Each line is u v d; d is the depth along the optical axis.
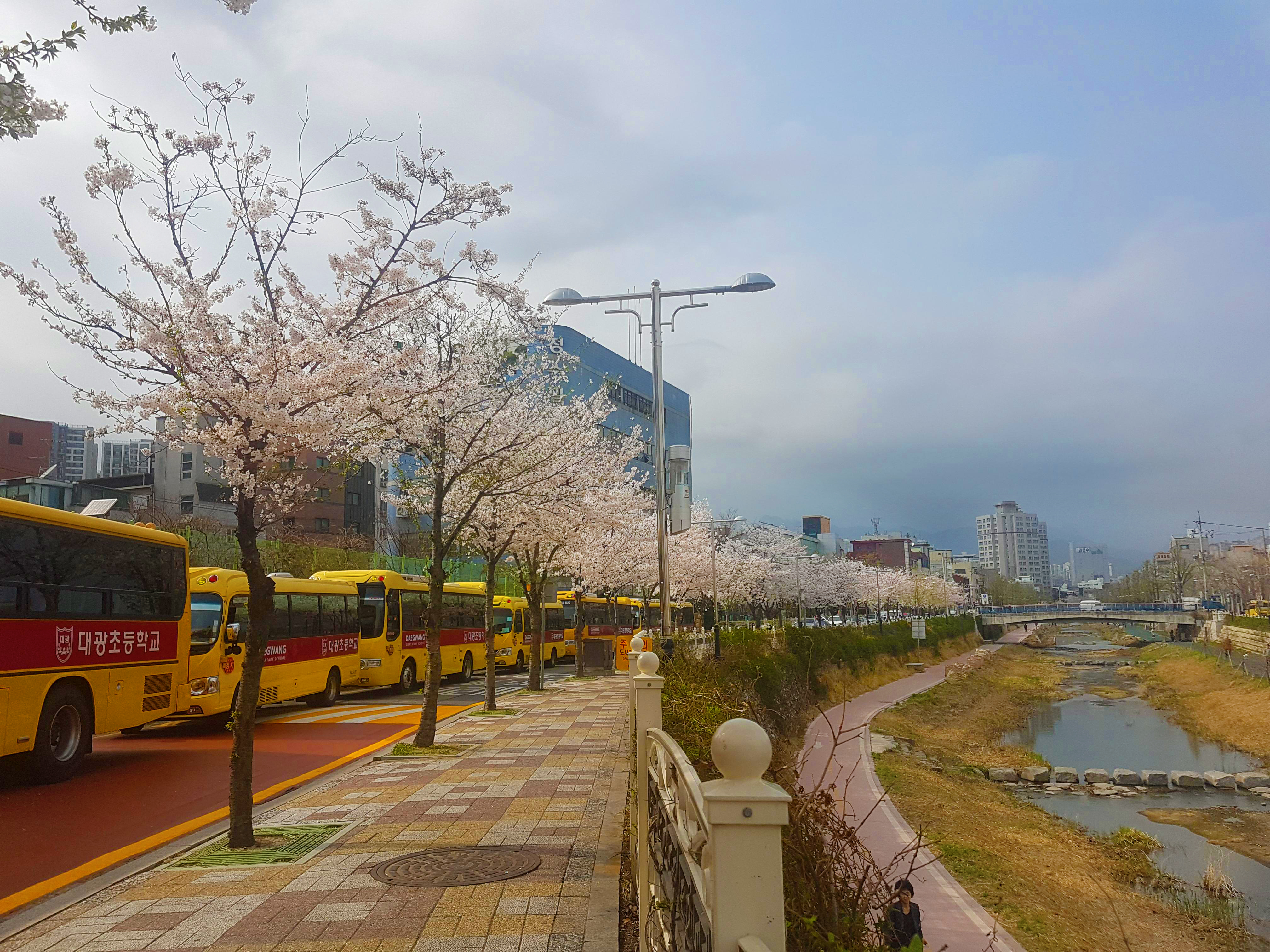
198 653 15.80
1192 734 37.91
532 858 7.04
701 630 40.34
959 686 51.62
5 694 10.21
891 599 103.06
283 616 18.91
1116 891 16.62
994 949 12.62
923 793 22.05
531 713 18.50
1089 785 27.02
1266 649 48.72
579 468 19.31
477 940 5.16
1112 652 91.25
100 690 11.98
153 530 13.47
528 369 17.33
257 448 7.91
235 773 7.57
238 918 5.61
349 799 9.55
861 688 44.59
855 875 3.87
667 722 8.12
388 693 25.12
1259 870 18.64
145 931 5.38
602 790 9.94
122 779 11.62
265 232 8.50
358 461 9.73
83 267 7.59
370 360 9.41
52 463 52.88
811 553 98.56
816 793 4.09
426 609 26.48
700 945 2.56
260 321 8.16
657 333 18.72
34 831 8.86
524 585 24.84
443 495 13.77
